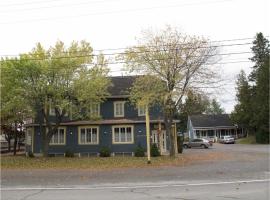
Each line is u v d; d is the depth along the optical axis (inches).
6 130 1940.2
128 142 1676.9
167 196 597.9
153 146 1568.7
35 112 1499.8
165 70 1453.0
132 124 1680.6
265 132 2925.7
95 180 862.5
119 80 1815.9
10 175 997.2
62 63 1439.5
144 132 1665.8
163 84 1461.6
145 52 1472.7
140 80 1472.7
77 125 1723.7
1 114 1441.9
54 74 1451.8
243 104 3179.1
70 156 1651.1
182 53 1450.5
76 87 1461.6
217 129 3850.9
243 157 1485.0
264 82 2930.6
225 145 2797.7
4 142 2449.6
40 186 779.4
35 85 1430.9
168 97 1450.5
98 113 1738.4
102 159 1459.2
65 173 1027.3
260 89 2945.4
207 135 3865.7
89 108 1628.9
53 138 1739.7
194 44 1464.1
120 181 836.0
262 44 3383.4
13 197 628.4
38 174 1013.8
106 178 897.5
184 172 988.6
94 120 1681.8
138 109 1712.6
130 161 1343.5
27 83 1439.5
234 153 1750.7
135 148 1651.1
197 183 772.6
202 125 3823.8
